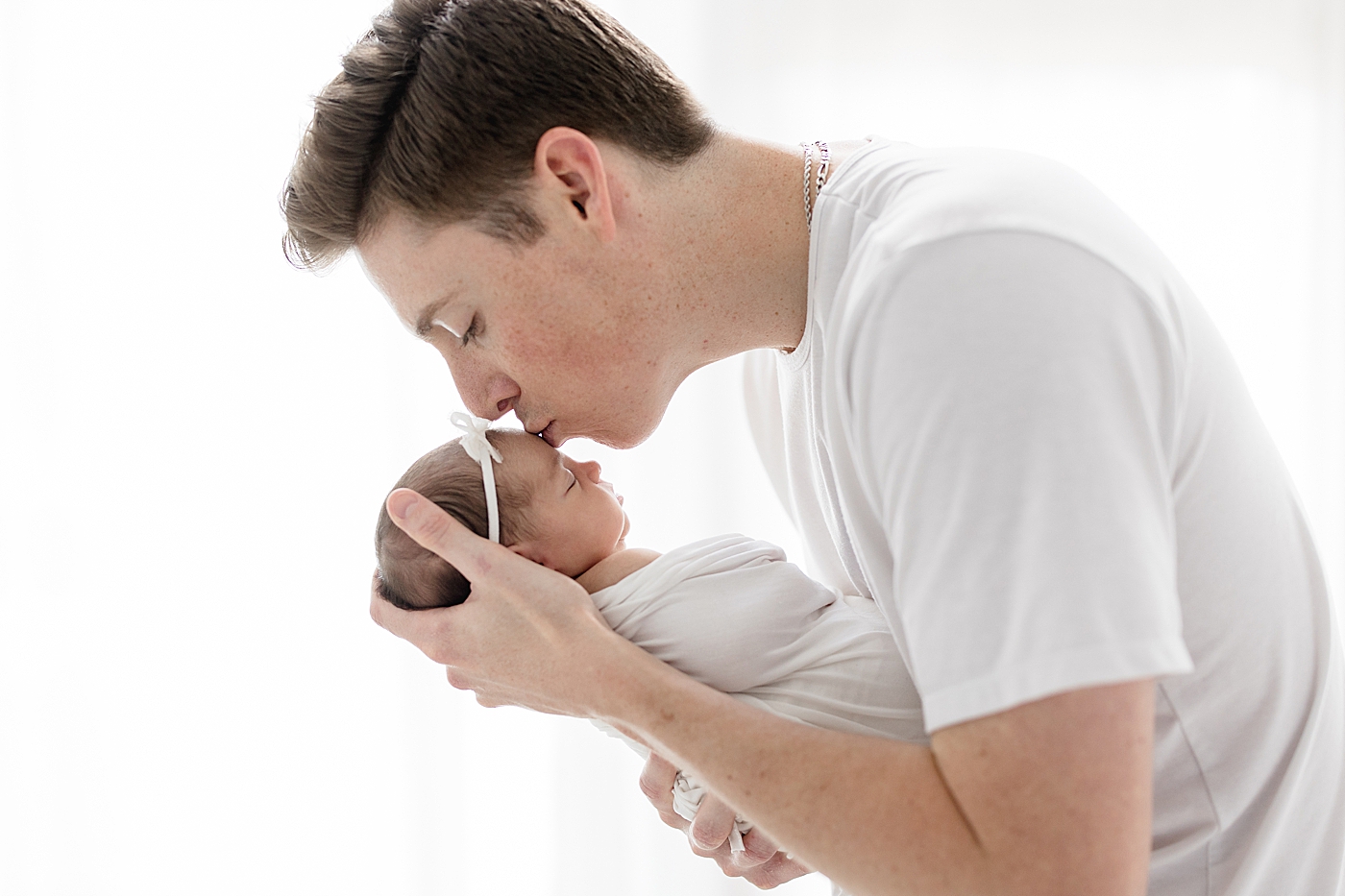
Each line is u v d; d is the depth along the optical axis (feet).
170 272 6.34
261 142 6.32
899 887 2.17
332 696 6.61
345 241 3.02
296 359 6.46
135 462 6.40
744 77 6.76
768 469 4.11
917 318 2.13
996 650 1.98
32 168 6.20
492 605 3.13
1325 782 2.73
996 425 2.01
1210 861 2.72
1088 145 7.01
